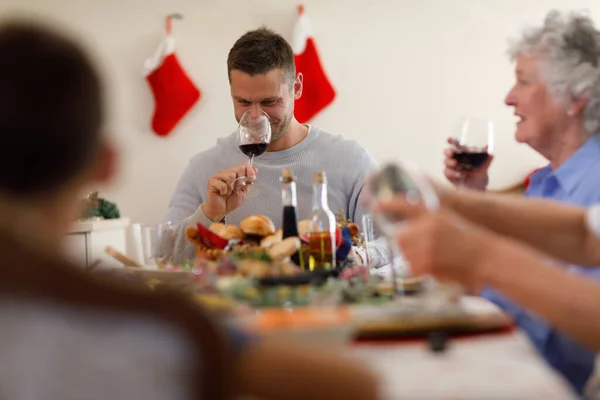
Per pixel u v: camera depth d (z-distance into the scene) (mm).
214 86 4543
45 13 4559
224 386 646
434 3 4500
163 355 638
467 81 4516
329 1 4523
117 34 4543
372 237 2057
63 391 635
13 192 680
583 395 1413
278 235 1733
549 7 4477
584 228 1408
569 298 1019
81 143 694
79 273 638
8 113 669
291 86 2688
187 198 2744
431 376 921
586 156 1613
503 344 1077
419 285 1377
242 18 4531
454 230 1027
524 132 1710
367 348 1073
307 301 1233
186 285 1440
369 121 4555
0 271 624
